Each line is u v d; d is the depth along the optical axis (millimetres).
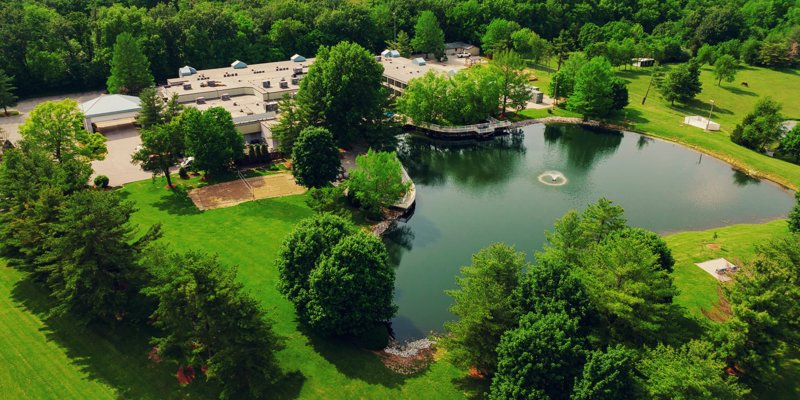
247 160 114438
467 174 121375
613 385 48031
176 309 53844
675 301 72688
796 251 62188
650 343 58250
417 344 69250
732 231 94625
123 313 64438
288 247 67250
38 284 70875
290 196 102062
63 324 64250
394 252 91188
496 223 100125
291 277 66625
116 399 54844
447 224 100000
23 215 67875
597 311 58562
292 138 113625
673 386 46219
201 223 91250
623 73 189750
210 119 103938
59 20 161500
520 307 57031
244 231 89438
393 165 96062
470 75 142000
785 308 57188
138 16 164750
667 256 68812
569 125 149250
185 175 108188
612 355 49094
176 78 164125
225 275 55031
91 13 181625
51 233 64250
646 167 124750
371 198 94938
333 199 91125
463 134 140250
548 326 51594
